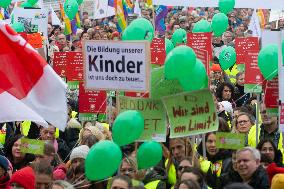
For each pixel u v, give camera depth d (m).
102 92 23.47
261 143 19.09
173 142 18.64
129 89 16.64
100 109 23.48
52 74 15.93
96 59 16.86
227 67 31.33
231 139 19.09
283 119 18.52
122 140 15.74
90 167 15.34
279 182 13.75
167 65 16.33
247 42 27.55
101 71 16.88
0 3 33.34
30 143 19.72
